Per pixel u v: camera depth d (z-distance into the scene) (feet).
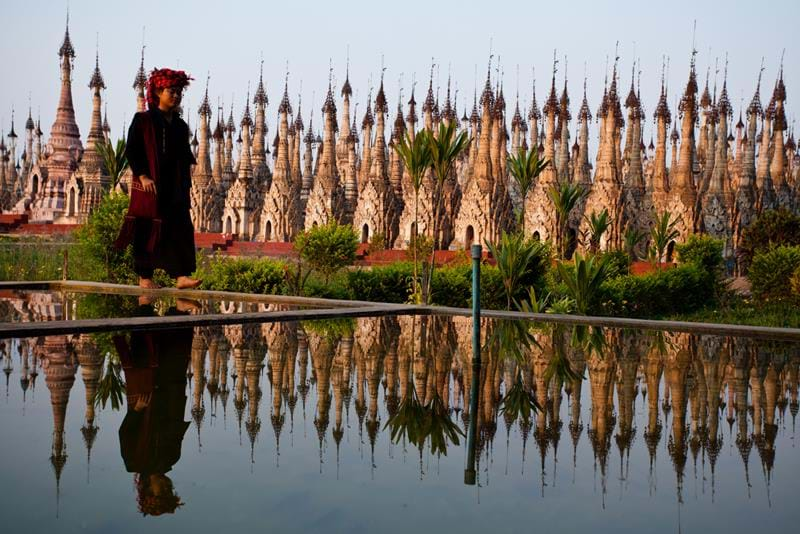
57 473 11.11
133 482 10.82
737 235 150.92
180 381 18.49
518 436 14.51
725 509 10.32
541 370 22.34
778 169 168.96
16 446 12.50
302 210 204.33
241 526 9.20
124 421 14.38
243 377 19.52
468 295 64.54
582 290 57.62
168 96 29.86
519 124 196.95
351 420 15.47
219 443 13.14
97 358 21.22
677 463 12.72
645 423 15.75
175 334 27.02
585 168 177.68
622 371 22.30
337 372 21.06
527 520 9.73
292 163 228.84
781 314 72.43
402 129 183.32
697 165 196.13
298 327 31.04
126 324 27.40
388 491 10.84
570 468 12.30
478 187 141.59
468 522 9.59
